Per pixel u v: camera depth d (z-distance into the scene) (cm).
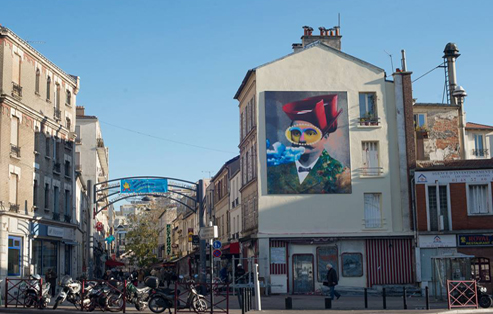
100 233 7306
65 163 4119
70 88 4225
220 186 5759
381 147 3738
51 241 3794
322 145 3712
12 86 3284
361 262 3619
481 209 3553
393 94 3800
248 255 4041
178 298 2164
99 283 2316
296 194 3666
